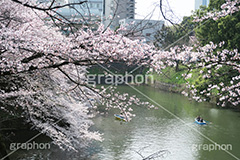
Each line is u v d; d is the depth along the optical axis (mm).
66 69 9727
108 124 20578
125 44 7020
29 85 10016
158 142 17188
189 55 7828
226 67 14859
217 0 25078
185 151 15758
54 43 6445
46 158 12672
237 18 23938
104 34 6898
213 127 21016
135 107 27703
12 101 10734
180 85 37562
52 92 11578
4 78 8820
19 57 6480
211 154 15359
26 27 7145
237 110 26609
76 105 12680
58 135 11398
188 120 23031
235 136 18766
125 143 16594
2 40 5738
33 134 15000
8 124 14234
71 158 13203
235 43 23125
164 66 7820
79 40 6613
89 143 15406
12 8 8367
